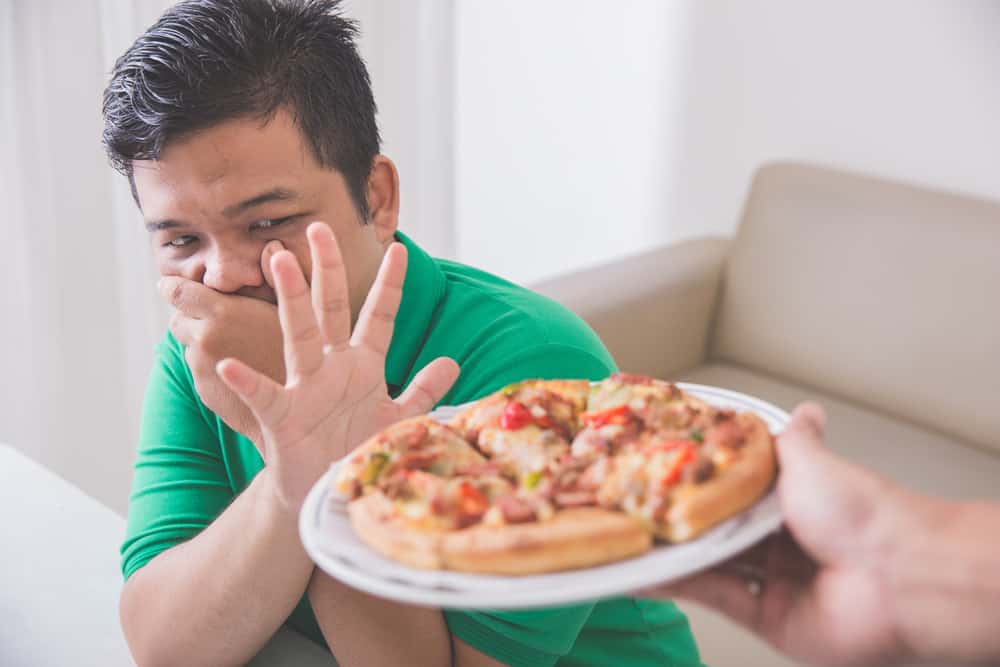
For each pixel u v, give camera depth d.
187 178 0.79
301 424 0.69
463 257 2.85
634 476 0.53
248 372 0.66
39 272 1.87
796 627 0.60
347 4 2.20
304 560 0.81
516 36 2.52
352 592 0.86
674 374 2.04
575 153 2.52
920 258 1.83
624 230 2.51
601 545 0.50
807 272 1.94
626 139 2.42
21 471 1.13
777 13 2.10
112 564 0.98
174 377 1.04
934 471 1.68
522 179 2.65
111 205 1.91
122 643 0.88
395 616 0.86
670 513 0.52
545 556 0.49
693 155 2.33
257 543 0.80
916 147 2.01
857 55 2.03
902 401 1.84
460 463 0.59
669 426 0.59
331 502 0.57
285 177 0.80
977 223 1.80
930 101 1.97
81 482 2.05
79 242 1.89
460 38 2.62
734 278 2.04
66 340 1.94
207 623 0.83
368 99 0.88
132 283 1.98
